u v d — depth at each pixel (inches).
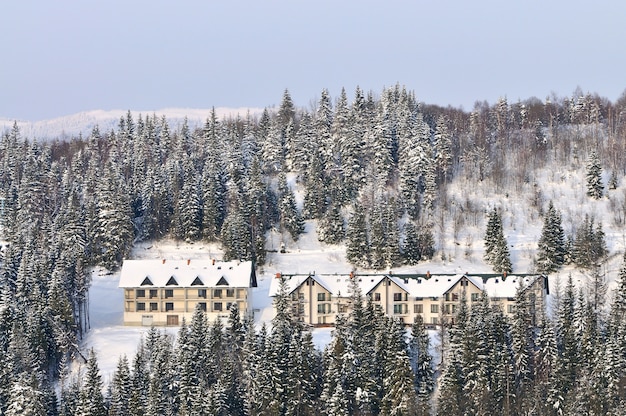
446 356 6811.0
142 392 6382.9
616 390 6299.2
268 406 6245.1
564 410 6245.1
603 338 6850.4
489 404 6240.2
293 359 6481.3
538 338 6776.6
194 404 6131.9
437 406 6412.4
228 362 6638.8
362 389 6368.1
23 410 5940.0
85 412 6171.3
